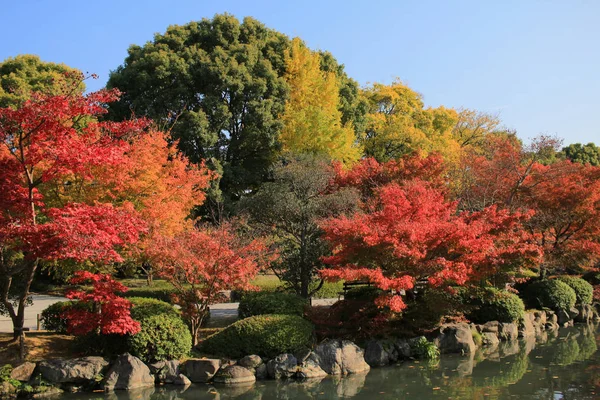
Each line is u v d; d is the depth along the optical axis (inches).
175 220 581.9
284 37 1282.0
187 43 1165.7
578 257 794.2
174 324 473.7
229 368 466.0
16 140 415.8
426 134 1471.5
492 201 812.6
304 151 1074.7
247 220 685.9
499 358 555.8
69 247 390.3
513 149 863.1
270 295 578.9
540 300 792.9
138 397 421.4
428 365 524.1
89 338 476.1
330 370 489.1
